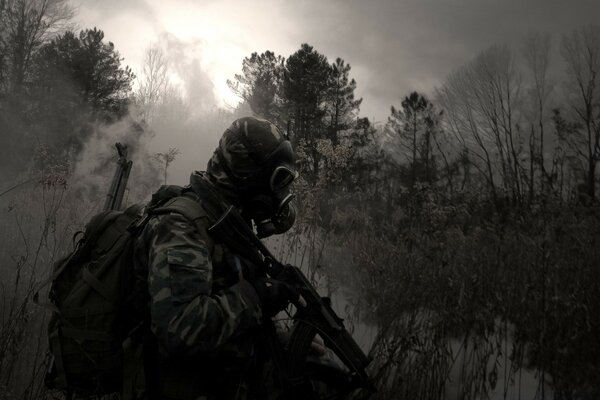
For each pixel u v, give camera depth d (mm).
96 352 1467
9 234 4012
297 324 1588
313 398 1599
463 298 3188
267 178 1578
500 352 2775
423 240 4254
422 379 2666
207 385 1461
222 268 1494
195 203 1524
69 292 1534
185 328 1334
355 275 3982
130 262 1507
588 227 4668
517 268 4043
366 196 5191
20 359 2412
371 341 3041
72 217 4539
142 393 1461
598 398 2631
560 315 3082
